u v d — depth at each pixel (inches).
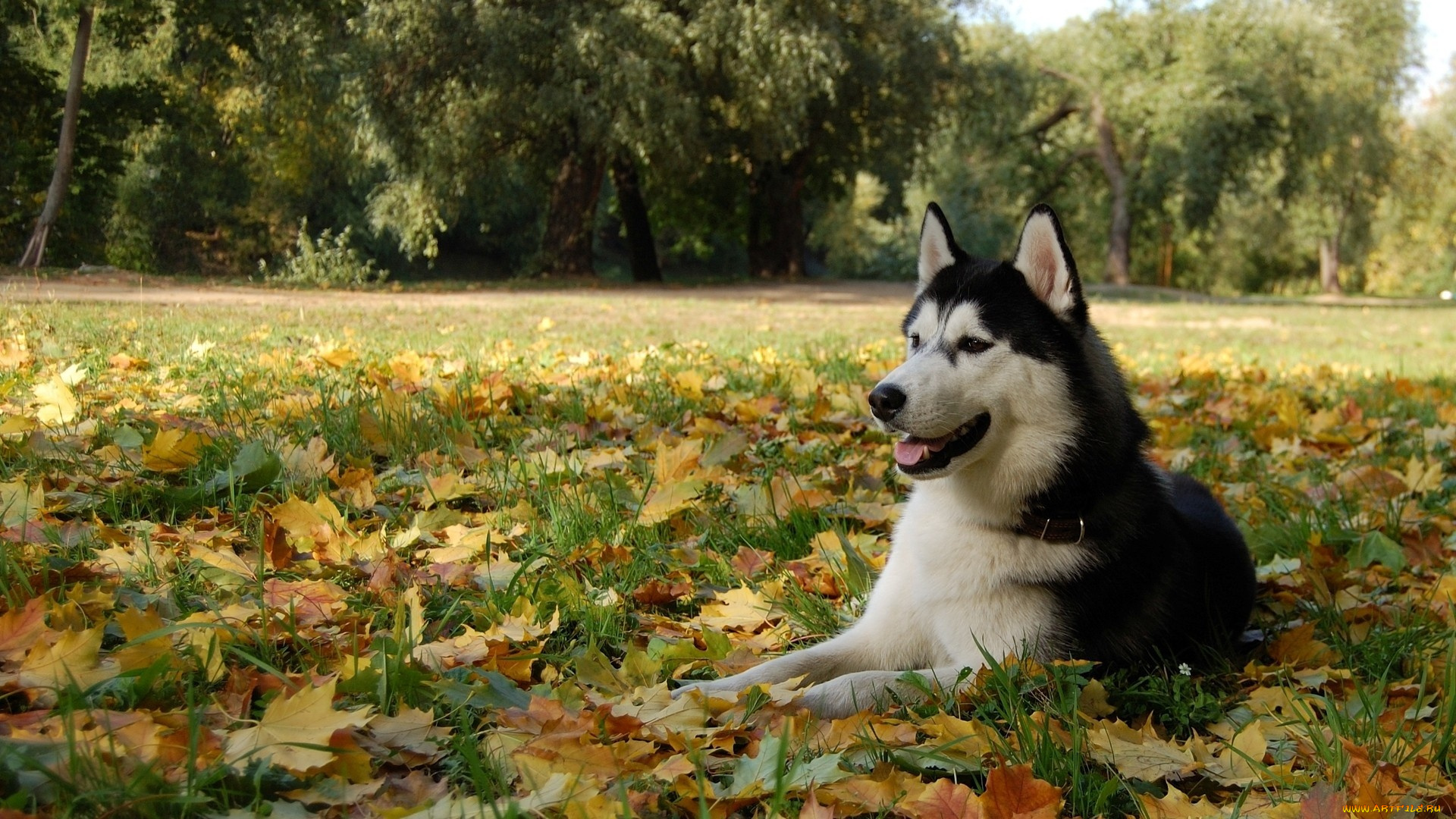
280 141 1354.6
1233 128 1515.7
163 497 154.5
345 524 144.9
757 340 477.1
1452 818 88.6
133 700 91.4
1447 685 112.3
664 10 1047.6
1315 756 101.6
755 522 172.6
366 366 287.4
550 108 974.4
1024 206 1911.9
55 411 191.2
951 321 127.2
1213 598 137.2
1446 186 2321.6
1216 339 680.4
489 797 83.4
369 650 109.6
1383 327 911.7
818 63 1034.1
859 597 146.6
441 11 977.5
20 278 710.5
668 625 133.6
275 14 1050.7
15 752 75.6
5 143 1023.0
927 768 97.3
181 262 1286.9
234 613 111.3
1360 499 205.0
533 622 123.9
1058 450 120.6
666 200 1441.9
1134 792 93.5
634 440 217.9
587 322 577.0
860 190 2287.2
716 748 98.0
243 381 241.4
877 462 207.6
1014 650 117.0
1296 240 2410.2
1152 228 2006.6
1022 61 1576.0
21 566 116.3
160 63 1197.1
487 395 233.9
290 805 78.3
